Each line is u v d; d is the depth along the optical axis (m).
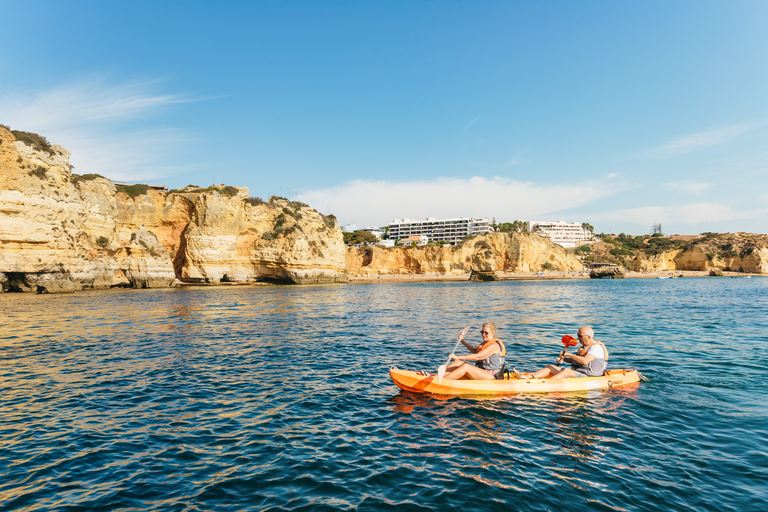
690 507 4.41
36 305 28.67
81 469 5.42
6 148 36.78
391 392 8.73
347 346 14.02
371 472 5.30
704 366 10.47
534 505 4.49
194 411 7.63
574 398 8.07
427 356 12.41
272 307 28.75
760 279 91.31
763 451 5.70
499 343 8.83
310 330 17.81
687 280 92.62
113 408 7.80
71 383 9.45
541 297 39.69
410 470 5.34
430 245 107.25
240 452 5.93
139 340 15.12
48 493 4.82
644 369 10.17
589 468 5.31
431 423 6.95
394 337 15.99
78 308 26.81
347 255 104.62
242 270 64.75
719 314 22.55
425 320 21.55
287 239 66.06
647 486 4.86
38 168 39.03
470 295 43.88
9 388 9.05
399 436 6.43
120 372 10.45
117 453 5.90
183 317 22.31
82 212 45.22
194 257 60.06
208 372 10.45
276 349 13.47
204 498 4.70
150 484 5.03
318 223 76.38
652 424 6.72
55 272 41.66
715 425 6.64
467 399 8.13
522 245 104.31
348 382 9.52
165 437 6.47
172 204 60.69
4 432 6.66
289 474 5.27
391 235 193.12
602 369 8.92
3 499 4.69
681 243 141.50
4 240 36.81
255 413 7.51
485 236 106.56
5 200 36.34
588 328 8.97
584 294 44.22
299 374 10.26
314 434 6.55
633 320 20.25
